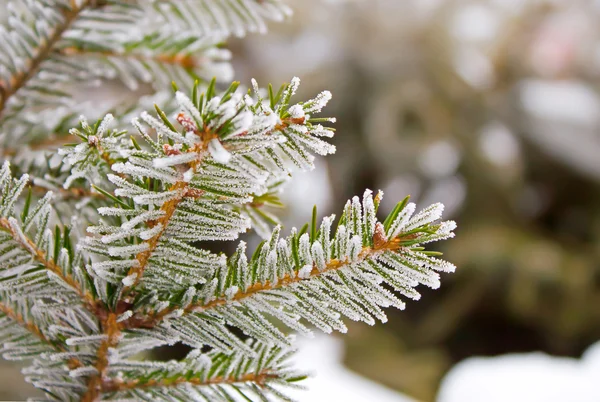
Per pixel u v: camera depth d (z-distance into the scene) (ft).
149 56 1.87
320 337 5.77
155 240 1.40
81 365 1.53
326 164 6.15
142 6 1.82
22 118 1.79
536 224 6.38
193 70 1.91
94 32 1.80
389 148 5.96
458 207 6.30
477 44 6.51
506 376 5.67
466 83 6.39
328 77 6.09
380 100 6.10
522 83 6.57
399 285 1.41
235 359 1.54
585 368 5.68
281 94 1.38
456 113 6.31
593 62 6.30
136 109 1.82
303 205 5.06
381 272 1.40
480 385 5.55
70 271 1.47
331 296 1.43
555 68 6.40
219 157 1.28
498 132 6.47
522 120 6.41
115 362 1.48
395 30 6.28
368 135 6.04
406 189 6.28
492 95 6.47
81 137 1.41
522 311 5.45
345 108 6.24
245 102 1.34
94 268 1.41
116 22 1.80
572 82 6.52
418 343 5.82
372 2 6.26
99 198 1.65
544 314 5.45
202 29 1.87
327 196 6.01
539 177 6.44
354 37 6.28
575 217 6.28
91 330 1.53
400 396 5.27
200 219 1.39
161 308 1.46
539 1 6.23
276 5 1.87
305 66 6.07
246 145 1.33
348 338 5.81
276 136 1.33
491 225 6.09
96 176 1.49
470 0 6.27
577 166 6.20
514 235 5.97
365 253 1.40
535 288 5.43
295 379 1.53
